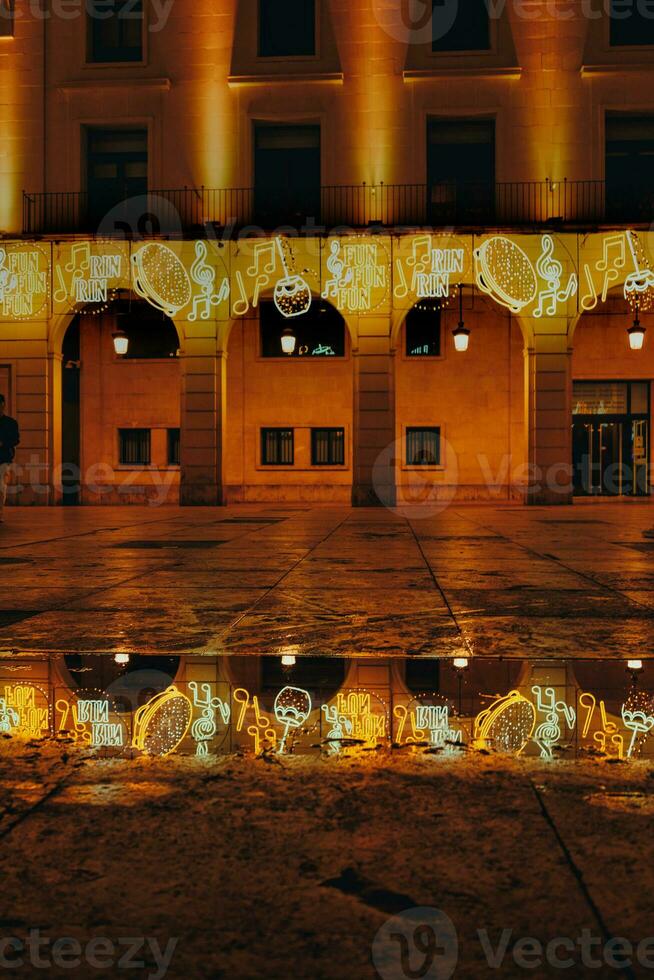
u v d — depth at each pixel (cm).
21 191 2242
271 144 2217
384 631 395
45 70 2238
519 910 129
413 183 2153
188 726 236
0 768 199
